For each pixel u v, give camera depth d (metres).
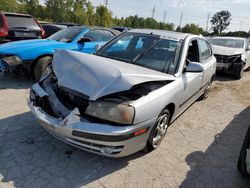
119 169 2.82
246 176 2.85
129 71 2.79
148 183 2.66
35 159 2.84
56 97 2.84
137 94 2.73
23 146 3.06
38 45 5.34
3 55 5.05
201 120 4.50
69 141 2.60
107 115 2.46
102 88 2.54
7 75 6.05
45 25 11.07
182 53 3.61
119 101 2.56
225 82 7.79
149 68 3.38
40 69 5.32
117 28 13.33
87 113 2.52
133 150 2.74
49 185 2.47
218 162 3.20
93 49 6.16
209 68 4.86
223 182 2.82
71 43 5.79
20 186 2.43
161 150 3.30
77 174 2.67
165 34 3.94
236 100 5.95
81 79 2.71
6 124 3.57
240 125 4.44
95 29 6.43
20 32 7.34
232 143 3.74
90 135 2.44
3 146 3.03
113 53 3.77
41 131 3.44
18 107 4.19
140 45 3.77
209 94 6.23
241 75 8.45
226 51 8.10
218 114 4.90
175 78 3.29
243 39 9.32
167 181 2.73
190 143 3.61
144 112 2.62
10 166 2.69
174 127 4.07
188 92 3.77
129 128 2.50
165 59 3.51
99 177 2.66
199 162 3.15
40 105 2.91
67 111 2.65
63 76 2.84
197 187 2.70
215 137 3.89
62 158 2.90
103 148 2.51
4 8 39.38
